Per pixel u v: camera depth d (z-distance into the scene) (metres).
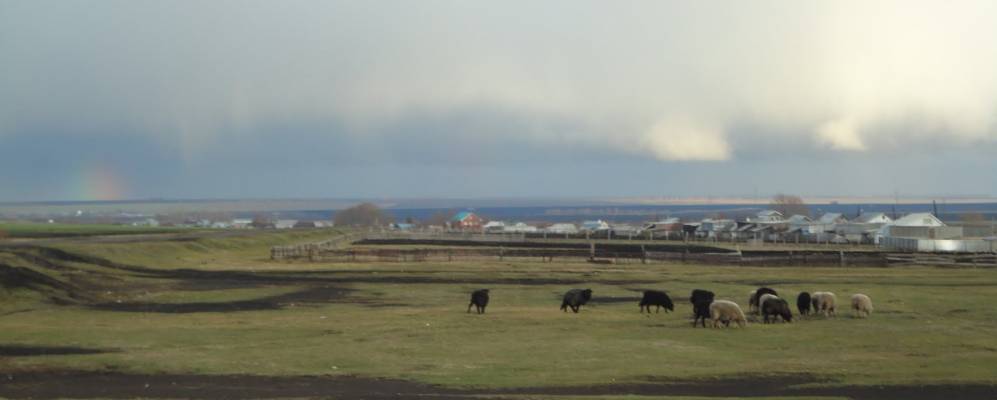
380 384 24.41
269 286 58.81
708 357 28.69
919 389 23.59
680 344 31.41
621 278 66.31
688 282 62.53
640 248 115.88
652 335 33.66
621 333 34.25
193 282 61.19
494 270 74.19
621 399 21.36
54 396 22.73
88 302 47.69
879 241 125.56
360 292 55.12
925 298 49.47
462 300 50.44
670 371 26.22
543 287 58.75
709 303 36.75
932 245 107.56
